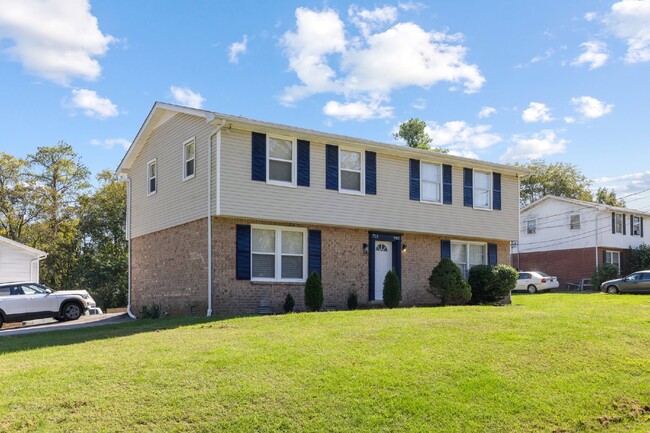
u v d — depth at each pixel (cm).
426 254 2161
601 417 802
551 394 850
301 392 777
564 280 4056
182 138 1880
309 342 1025
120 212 4131
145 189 2144
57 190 4178
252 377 820
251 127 1694
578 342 1108
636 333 1223
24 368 887
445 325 1209
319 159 1853
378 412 743
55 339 1248
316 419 716
